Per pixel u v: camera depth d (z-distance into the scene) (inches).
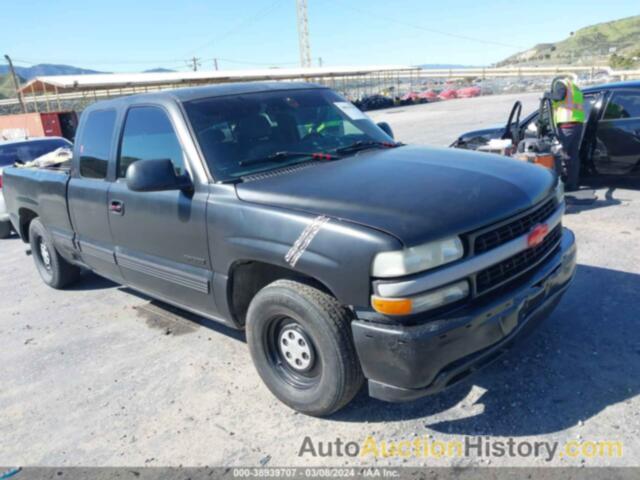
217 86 160.1
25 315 211.2
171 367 155.4
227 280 131.9
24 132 1078.4
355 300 105.0
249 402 134.1
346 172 129.2
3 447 127.3
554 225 126.7
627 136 283.6
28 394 150.2
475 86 2090.3
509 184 120.8
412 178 121.7
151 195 147.7
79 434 128.8
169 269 149.6
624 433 108.3
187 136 139.3
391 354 102.1
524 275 117.6
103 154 172.2
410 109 1504.7
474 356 106.4
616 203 272.4
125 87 1445.6
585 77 1849.2
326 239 107.0
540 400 121.1
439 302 102.0
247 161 138.6
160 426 128.2
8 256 315.0
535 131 301.9
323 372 115.0
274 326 125.9
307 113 159.0
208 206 131.1
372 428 118.8
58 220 203.8
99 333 184.9
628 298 164.4
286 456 113.0
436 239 100.5
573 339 144.0
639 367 129.0
